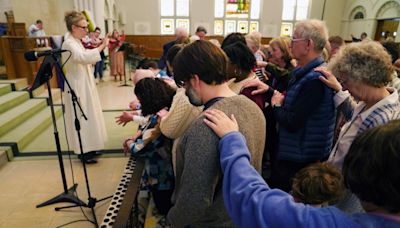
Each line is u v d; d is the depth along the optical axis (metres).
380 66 0.93
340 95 1.27
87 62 2.46
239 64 1.34
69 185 2.39
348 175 0.47
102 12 8.46
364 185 0.43
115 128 3.78
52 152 2.98
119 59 7.34
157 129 1.41
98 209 2.08
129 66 9.25
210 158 0.70
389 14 11.72
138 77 2.39
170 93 1.60
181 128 1.06
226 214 0.82
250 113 0.78
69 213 2.04
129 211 1.19
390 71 0.96
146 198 1.78
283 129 1.42
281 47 2.00
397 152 0.40
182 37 3.83
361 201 0.47
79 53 2.39
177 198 0.79
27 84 4.60
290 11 14.36
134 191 1.34
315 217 0.45
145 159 1.57
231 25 14.33
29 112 3.74
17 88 4.27
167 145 1.45
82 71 2.53
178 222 0.81
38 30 6.35
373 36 12.73
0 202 2.14
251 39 2.61
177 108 1.03
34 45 4.67
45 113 3.94
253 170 0.58
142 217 1.60
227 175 0.59
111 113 4.48
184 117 1.04
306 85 1.28
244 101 0.80
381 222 0.43
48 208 2.08
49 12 7.14
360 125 1.02
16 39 4.43
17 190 2.30
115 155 2.96
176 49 1.62
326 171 1.09
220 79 0.79
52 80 4.98
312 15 14.36
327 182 1.04
